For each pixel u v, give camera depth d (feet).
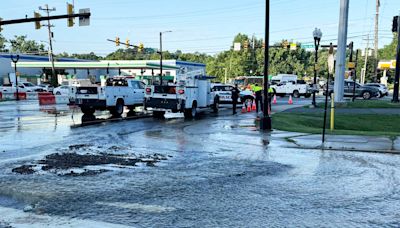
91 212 16.97
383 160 29.50
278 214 16.84
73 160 28.66
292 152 33.12
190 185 21.77
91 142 38.24
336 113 73.77
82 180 22.68
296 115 69.15
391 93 188.55
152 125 54.80
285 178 23.57
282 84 157.38
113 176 23.77
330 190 20.85
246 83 200.85
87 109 70.64
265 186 21.65
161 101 65.87
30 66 241.76
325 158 30.30
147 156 30.83
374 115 70.69
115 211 17.12
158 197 19.36
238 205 18.11
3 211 17.21
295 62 417.90
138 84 79.25
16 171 24.89
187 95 65.77
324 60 419.74
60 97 125.80
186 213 16.90
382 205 18.24
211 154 32.07
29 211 17.16
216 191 20.57
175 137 42.52
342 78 89.30
